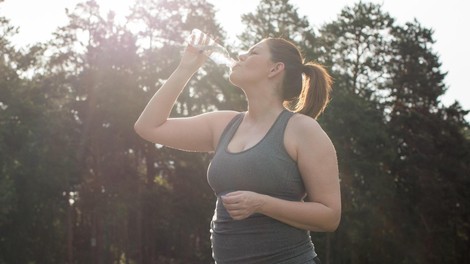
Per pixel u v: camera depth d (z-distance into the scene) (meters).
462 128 49.03
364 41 49.41
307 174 3.40
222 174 3.47
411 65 49.25
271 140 3.43
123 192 44.03
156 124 3.81
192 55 3.81
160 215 44.81
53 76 43.81
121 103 43.47
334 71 44.38
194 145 3.84
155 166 46.44
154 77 45.34
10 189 35.88
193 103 45.66
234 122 3.68
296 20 46.31
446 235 44.50
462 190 46.41
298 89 3.62
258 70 3.56
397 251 42.78
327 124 41.78
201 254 45.38
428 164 46.69
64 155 40.72
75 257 45.34
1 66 40.12
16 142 38.97
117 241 51.25
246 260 3.39
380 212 42.59
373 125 42.50
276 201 3.23
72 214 45.97
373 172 41.78
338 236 41.84
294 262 3.38
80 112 44.09
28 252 39.53
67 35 44.47
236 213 3.14
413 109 49.47
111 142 44.16
